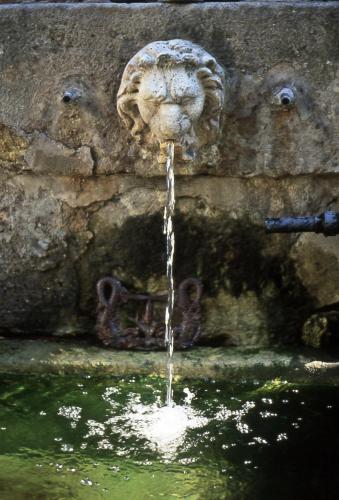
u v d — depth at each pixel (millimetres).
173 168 2646
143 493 2145
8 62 2625
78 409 2547
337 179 2723
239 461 2285
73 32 2582
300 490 2152
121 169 2695
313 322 2883
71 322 2920
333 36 2545
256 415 2516
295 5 2527
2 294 2910
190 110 2426
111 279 2848
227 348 2865
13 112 2674
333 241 2770
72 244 2828
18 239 2838
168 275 2760
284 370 2719
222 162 2674
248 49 2562
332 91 2594
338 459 2289
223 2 2557
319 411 2533
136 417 2502
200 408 2553
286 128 2635
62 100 2590
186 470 2242
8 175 2777
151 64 2408
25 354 2801
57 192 2779
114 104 2635
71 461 2283
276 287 2844
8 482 2182
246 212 2762
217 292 2855
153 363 2744
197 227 2787
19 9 2578
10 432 2420
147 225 2793
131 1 2736
